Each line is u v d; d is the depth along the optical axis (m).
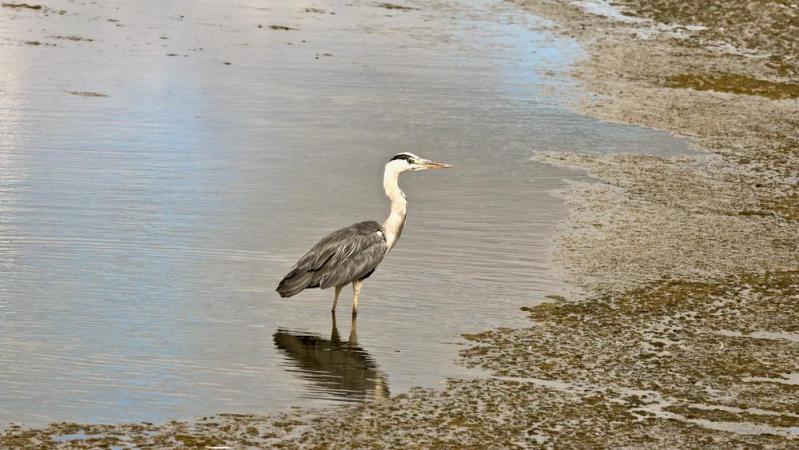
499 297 14.76
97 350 12.34
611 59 33.38
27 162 20.34
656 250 17.20
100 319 13.31
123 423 10.48
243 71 29.50
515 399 11.45
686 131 26.08
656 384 12.00
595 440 10.52
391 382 11.81
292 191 19.78
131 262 15.49
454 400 11.38
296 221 17.98
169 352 12.41
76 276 14.77
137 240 16.48
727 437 10.70
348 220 18.23
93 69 28.39
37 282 14.45
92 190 18.94
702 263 16.62
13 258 15.32
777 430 10.92
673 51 34.72
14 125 22.84
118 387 11.35
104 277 14.81
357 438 10.35
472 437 10.48
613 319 14.05
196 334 13.02
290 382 11.72
